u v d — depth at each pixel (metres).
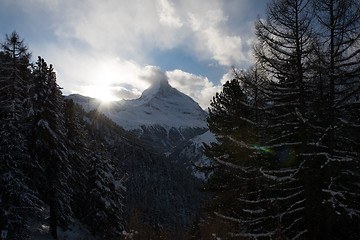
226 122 13.16
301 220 9.66
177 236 9.13
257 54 10.10
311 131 9.68
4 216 13.66
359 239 8.79
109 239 24.17
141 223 9.38
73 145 22.75
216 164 13.54
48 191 19.05
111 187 25.02
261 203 10.55
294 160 10.38
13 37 17.67
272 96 10.25
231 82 12.71
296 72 9.73
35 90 18.42
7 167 14.37
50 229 19.33
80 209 27.19
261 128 10.90
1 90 17.14
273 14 9.98
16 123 15.91
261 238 9.46
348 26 8.73
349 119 9.38
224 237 8.12
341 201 8.59
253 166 11.80
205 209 12.64
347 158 8.30
